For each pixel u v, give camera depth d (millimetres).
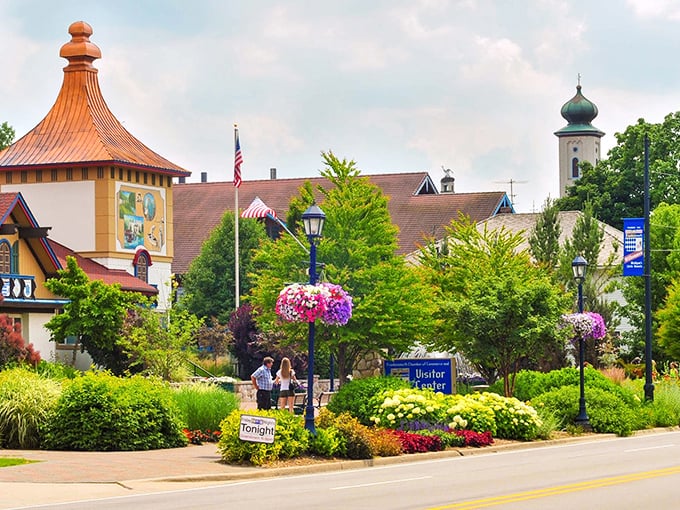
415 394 33938
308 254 46125
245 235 77500
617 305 59125
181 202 100438
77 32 67188
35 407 29562
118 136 67125
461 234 48906
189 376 51250
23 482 23094
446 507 19500
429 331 44406
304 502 20422
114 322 48906
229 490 22672
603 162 99500
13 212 52312
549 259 58844
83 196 63938
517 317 39375
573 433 37062
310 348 28719
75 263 49250
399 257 46156
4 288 50906
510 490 22125
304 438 27766
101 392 29672
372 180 100938
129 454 28438
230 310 76125
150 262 66500
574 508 19438
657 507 19578
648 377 42969
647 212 43906
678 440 35812
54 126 66188
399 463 29062
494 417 34312
